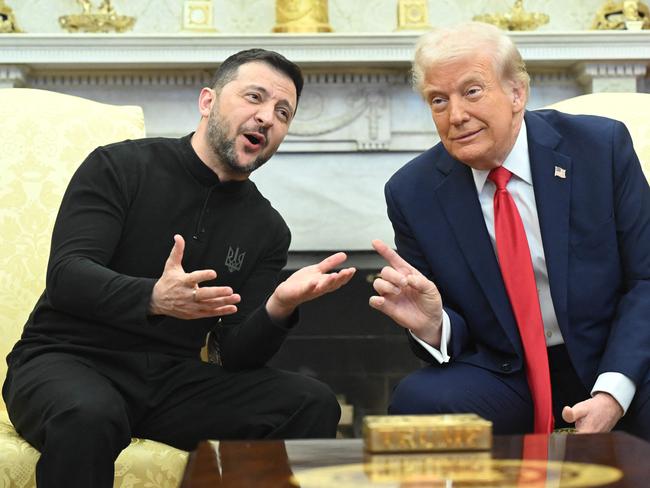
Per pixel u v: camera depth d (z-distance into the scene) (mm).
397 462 1256
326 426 2053
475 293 2078
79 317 2023
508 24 3811
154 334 2057
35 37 3564
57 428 1752
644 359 1915
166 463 1898
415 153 3740
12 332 2322
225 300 1823
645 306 1979
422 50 2023
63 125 2480
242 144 2125
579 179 2076
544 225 2049
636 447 1345
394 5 3984
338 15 3988
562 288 2023
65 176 2441
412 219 2139
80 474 1737
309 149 3709
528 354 2008
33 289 2355
